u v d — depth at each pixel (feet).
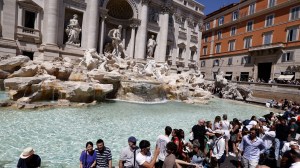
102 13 104.83
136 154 18.34
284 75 119.75
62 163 24.40
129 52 122.42
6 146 27.48
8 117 39.22
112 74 71.36
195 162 21.71
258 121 32.45
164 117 53.21
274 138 27.25
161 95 82.48
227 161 27.14
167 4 133.28
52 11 87.76
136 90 73.72
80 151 28.14
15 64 64.13
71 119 42.42
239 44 157.28
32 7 86.89
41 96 53.93
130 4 116.06
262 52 135.23
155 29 132.26
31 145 28.53
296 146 18.02
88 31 100.17
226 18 173.99
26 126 35.65
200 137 24.81
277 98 105.09
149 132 39.14
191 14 155.43
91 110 52.24
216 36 184.75
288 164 17.58
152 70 93.81
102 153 19.33
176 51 148.66
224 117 31.53
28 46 87.86
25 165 16.52
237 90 116.57
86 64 75.87
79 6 97.81
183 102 84.79
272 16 131.75
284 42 122.11
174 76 103.35
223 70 172.76
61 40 94.38
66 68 66.23
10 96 49.98
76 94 56.08
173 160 16.52
